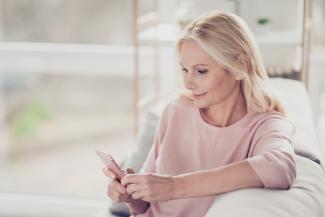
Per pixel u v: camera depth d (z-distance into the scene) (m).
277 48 3.37
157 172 1.78
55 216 3.60
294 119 2.03
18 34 3.78
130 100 3.96
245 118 1.68
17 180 4.14
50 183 4.11
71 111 4.11
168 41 3.20
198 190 1.43
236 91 1.69
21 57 3.75
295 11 3.32
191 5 3.26
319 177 1.58
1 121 4.08
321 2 3.35
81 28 3.72
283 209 1.31
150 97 3.50
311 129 1.96
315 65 3.41
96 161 4.16
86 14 3.69
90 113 4.10
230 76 1.64
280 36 3.18
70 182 4.08
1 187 4.07
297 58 3.36
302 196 1.40
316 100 3.45
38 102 4.06
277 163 1.43
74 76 3.87
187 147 1.75
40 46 3.73
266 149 1.52
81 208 3.56
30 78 3.92
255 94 1.66
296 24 3.35
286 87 2.52
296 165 1.61
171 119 1.78
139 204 1.74
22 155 4.19
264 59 3.39
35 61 3.75
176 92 1.91
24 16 3.77
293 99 2.30
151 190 1.44
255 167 1.43
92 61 3.68
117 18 3.66
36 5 3.74
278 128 1.60
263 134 1.60
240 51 1.61
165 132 1.80
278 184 1.42
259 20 3.20
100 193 3.96
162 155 1.77
